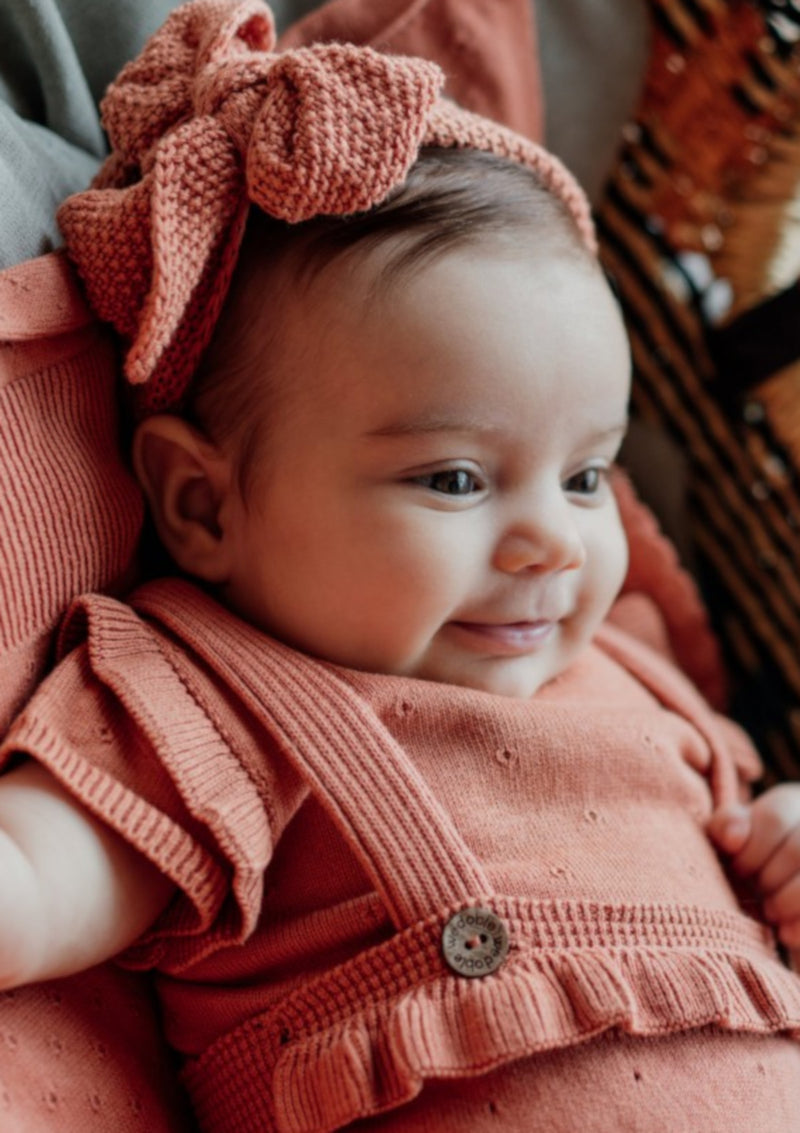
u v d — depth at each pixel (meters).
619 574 0.93
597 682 0.99
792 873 0.93
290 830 0.83
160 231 0.76
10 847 0.69
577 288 0.85
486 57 1.10
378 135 0.76
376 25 1.05
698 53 1.19
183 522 0.90
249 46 0.90
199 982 0.84
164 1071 0.84
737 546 1.25
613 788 0.88
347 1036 0.71
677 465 1.26
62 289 0.81
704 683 1.24
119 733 0.77
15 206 0.83
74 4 0.98
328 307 0.81
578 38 1.17
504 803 0.84
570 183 0.96
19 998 0.75
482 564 0.83
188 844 0.74
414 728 0.83
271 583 0.85
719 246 1.23
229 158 0.79
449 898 0.74
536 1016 0.70
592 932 0.77
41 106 0.97
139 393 0.89
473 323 0.80
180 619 0.83
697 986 0.75
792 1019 0.77
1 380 0.78
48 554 0.79
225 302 0.85
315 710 0.79
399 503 0.81
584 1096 0.72
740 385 1.22
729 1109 0.73
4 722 0.78
